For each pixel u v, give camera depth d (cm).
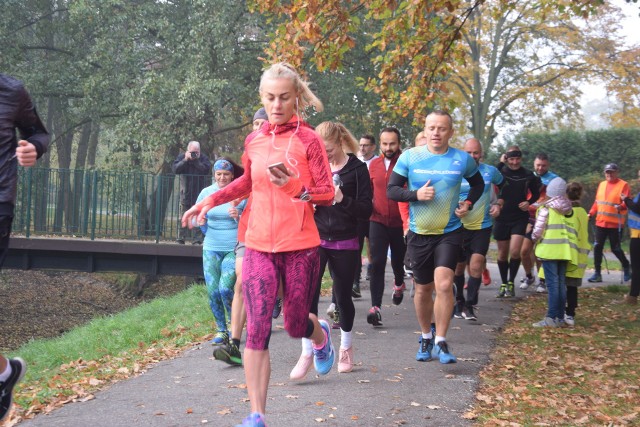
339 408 504
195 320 947
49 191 1880
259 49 2470
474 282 918
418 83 1178
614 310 1050
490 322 912
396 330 833
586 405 537
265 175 406
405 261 661
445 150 629
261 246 403
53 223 1880
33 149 380
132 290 2583
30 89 2625
